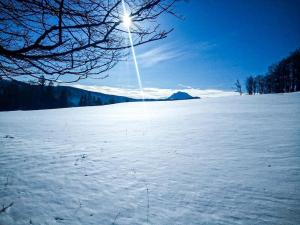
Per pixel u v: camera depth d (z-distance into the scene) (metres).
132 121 31.31
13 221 5.37
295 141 12.82
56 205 6.16
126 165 9.83
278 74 88.88
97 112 56.69
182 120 28.92
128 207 5.98
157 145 14.02
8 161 10.86
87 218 5.48
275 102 47.97
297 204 5.79
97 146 14.41
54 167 9.76
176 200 6.29
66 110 66.88
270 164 9.00
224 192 6.67
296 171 8.05
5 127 27.33
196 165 9.44
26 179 8.22
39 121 35.56
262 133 16.17
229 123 23.33
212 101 67.88
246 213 5.49
